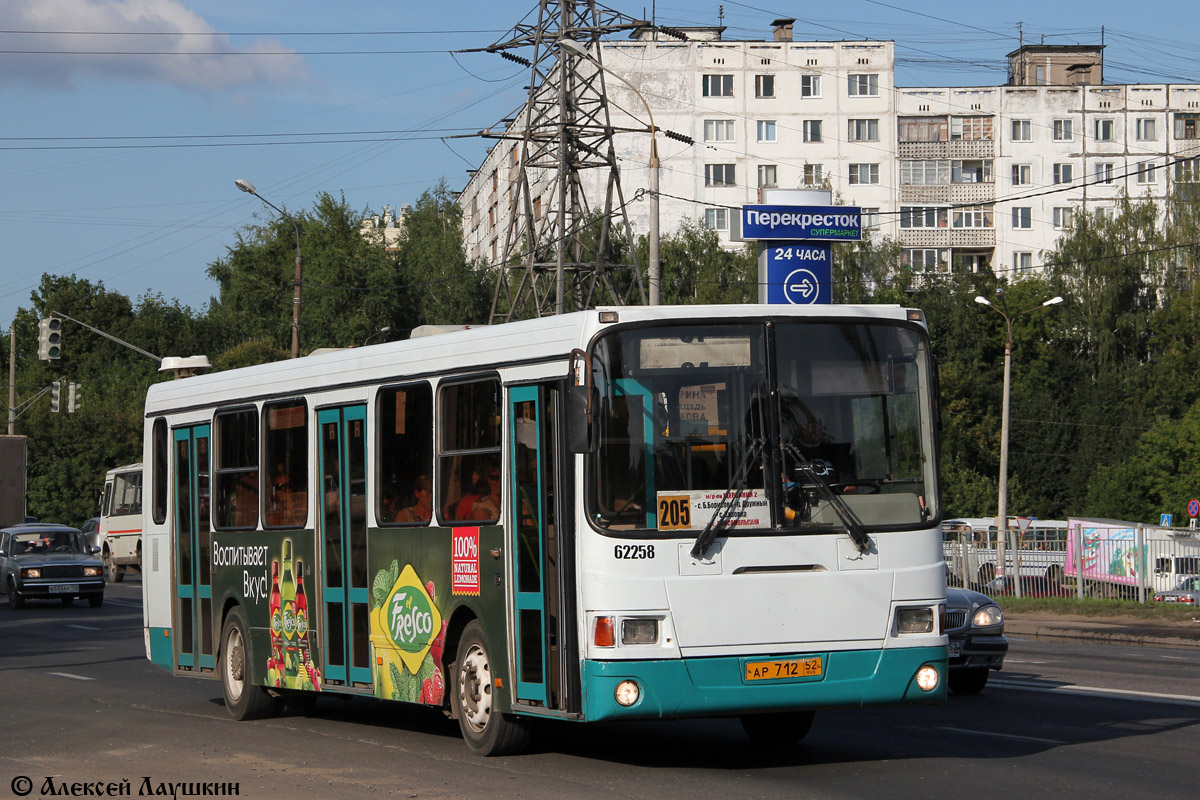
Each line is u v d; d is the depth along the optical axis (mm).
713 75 99875
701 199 99562
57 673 21609
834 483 10836
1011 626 30875
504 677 11531
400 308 102688
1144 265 91375
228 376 16391
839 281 89062
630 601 10359
